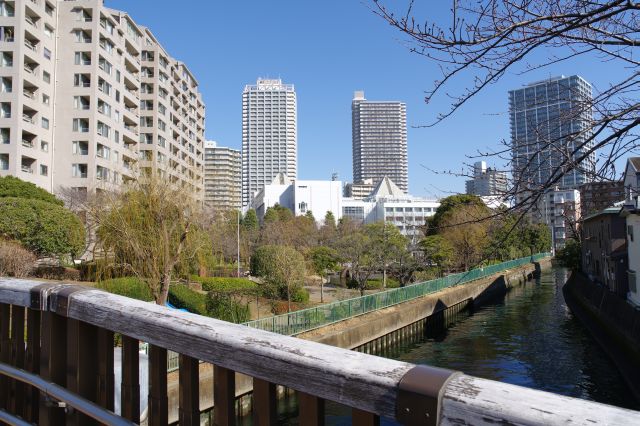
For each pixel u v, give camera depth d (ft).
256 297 64.49
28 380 5.62
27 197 82.12
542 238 164.96
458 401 2.48
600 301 76.43
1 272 53.72
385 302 68.18
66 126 112.88
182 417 4.16
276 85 453.99
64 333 5.59
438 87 10.80
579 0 9.01
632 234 63.87
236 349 3.59
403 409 2.66
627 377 47.11
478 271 107.55
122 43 131.64
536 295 118.42
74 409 5.15
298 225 166.71
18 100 99.19
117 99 127.44
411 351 63.98
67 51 114.52
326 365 3.05
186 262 48.03
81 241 71.92
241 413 32.53
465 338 72.23
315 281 105.60
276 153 440.86
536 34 9.25
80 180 111.65
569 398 2.37
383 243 86.38
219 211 62.18
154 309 4.48
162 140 159.43
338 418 29.86
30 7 103.96
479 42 9.11
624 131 9.14
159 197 44.57
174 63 177.27
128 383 4.77
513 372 52.54
